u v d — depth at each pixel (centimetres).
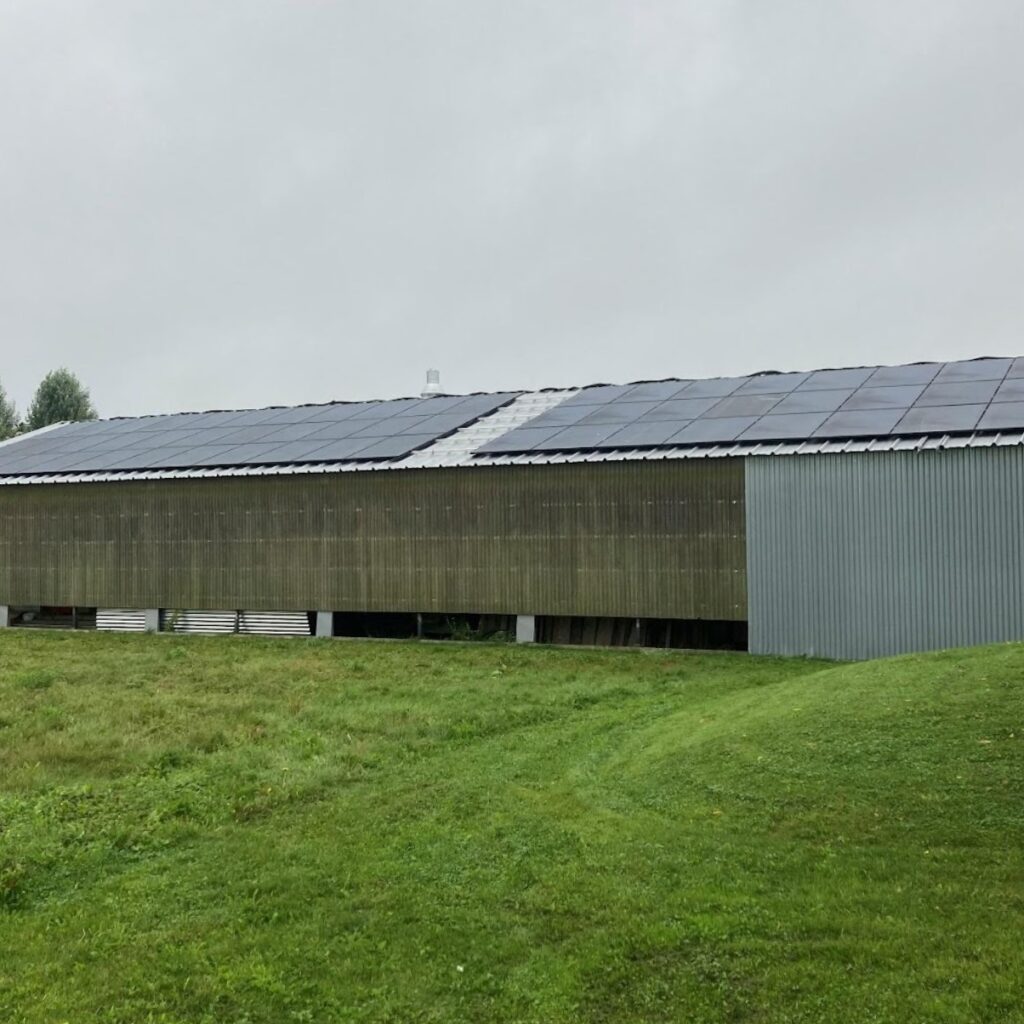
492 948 871
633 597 2803
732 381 3425
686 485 2739
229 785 1350
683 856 1030
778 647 2588
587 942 866
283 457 3428
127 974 850
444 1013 780
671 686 2072
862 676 1595
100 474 3638
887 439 2523
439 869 1047
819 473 2553
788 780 1193
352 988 818
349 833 1167
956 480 2400
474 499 3041
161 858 1111
